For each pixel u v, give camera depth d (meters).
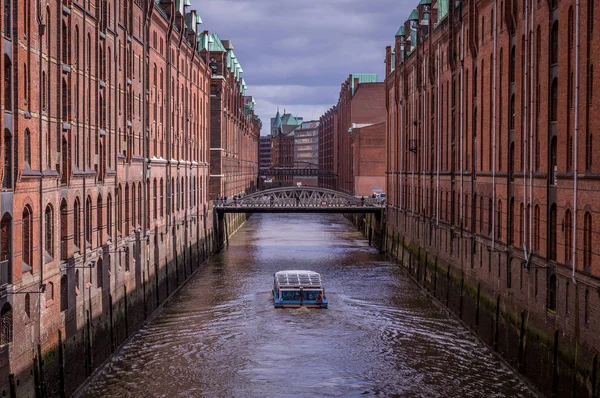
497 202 38.59
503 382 31.48
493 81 40.00
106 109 35.28
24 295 23.80
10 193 22.61
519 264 34.44
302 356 34.59
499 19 39.19
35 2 24.86
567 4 29.12
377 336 38.56
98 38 33.62
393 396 29.42
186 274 57.97
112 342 35.03
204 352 35.28
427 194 58.06
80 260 30.33
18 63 23.05
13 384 22.66
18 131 23.06
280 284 45.06
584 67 27.30
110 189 36.06
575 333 27.50
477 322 40.31
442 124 53.56
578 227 27.50
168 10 56.91
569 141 29.02
